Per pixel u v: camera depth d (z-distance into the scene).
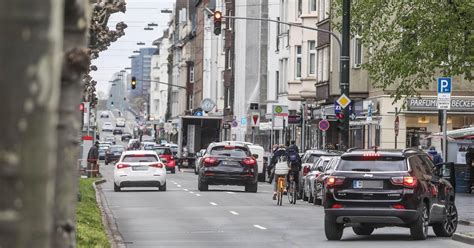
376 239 45.97
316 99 135.88
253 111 155.38
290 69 152.12
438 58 72.88
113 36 58.78
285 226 53.84
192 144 161.38
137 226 53.34
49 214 7.36
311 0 143.38
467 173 93.31
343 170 44.44
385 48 78.56
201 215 62.06
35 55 7.34
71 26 10.91
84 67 11.12
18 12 7.29
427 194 44.94
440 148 105.44
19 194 7.27
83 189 77.25
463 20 71.75
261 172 124.25
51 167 7.38
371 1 79.50
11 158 7.24
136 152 91.75
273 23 179.12
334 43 124.75
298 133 152.25
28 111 7.30
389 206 43.53
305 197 81.81
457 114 110.25
